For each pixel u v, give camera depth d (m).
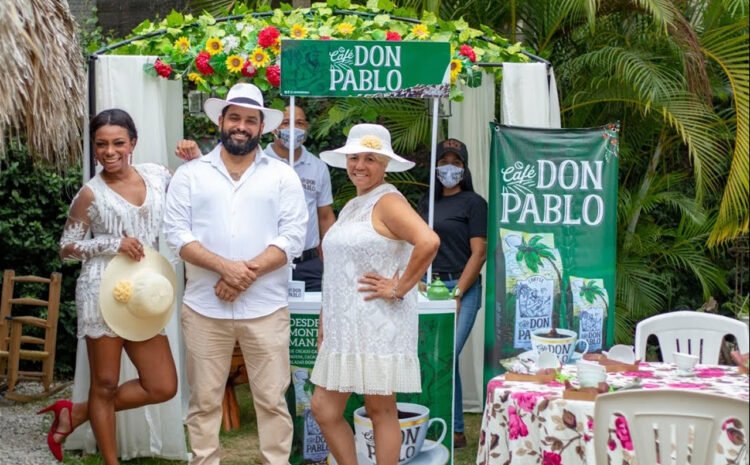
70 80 5.00
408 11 5.94
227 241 4.53
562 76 7.12
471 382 6.81
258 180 4.61
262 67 5.54
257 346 4.56
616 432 3.41
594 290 5.28
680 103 6.38
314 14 5.88
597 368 3.73
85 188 4.68
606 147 5.30
